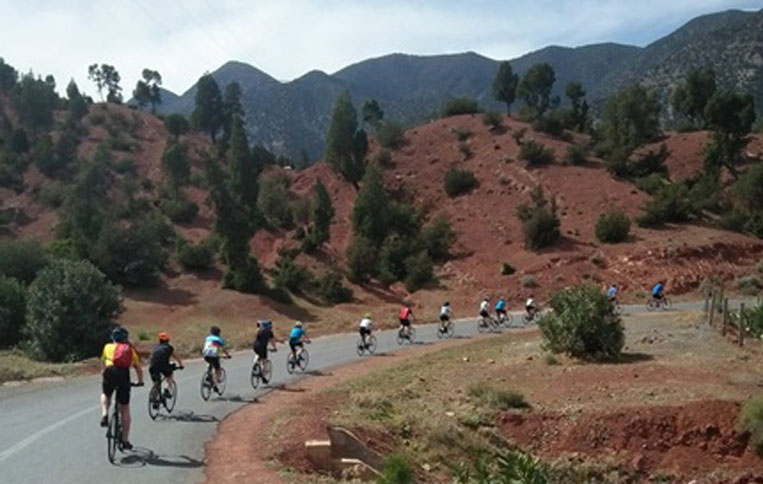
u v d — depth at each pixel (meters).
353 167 83.81
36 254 49.03
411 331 31.80
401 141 92.00
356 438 13.64
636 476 15.87
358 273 61.97
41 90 114.25
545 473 9.04
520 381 21.66
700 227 59.62
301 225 77.50
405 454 15.08
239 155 75.12
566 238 60.09
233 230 58.19
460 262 62.47
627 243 56.44
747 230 58.97
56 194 89.00
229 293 55.22
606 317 24.36
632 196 67.06
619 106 86.56
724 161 73.75
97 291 30.89
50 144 98.94
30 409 14.96
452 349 29.00
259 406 16.38
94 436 12.27
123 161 99.25
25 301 31.81
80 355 28.45
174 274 60.91
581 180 72.38
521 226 65.56
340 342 32.94
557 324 25.00
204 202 85.94
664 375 20.61
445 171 83.12
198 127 115.31
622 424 16.91
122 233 57.84
